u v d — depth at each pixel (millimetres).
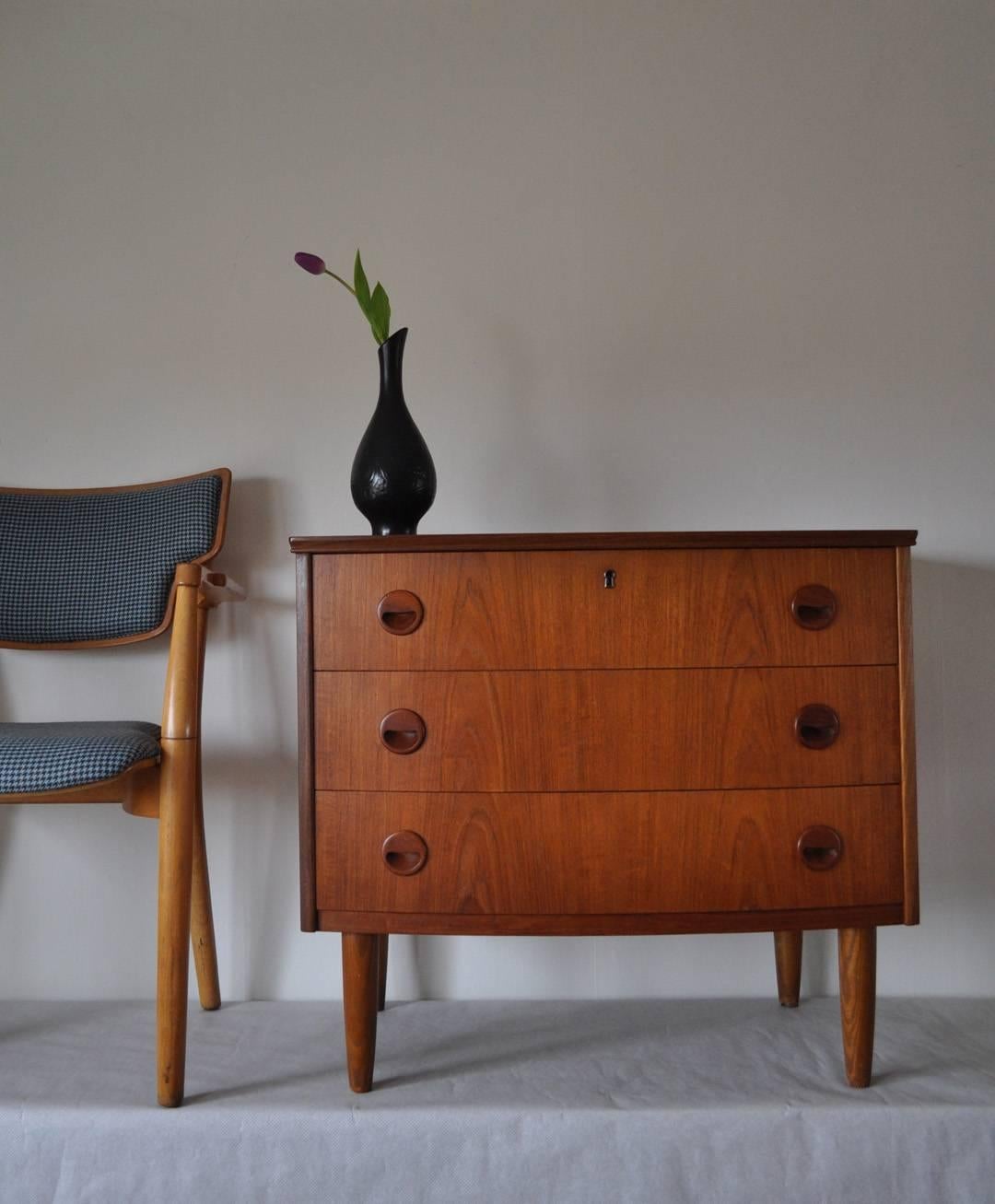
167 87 1556
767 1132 1035
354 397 1529
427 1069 1169
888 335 1531
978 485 1516
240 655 1507
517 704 1071
